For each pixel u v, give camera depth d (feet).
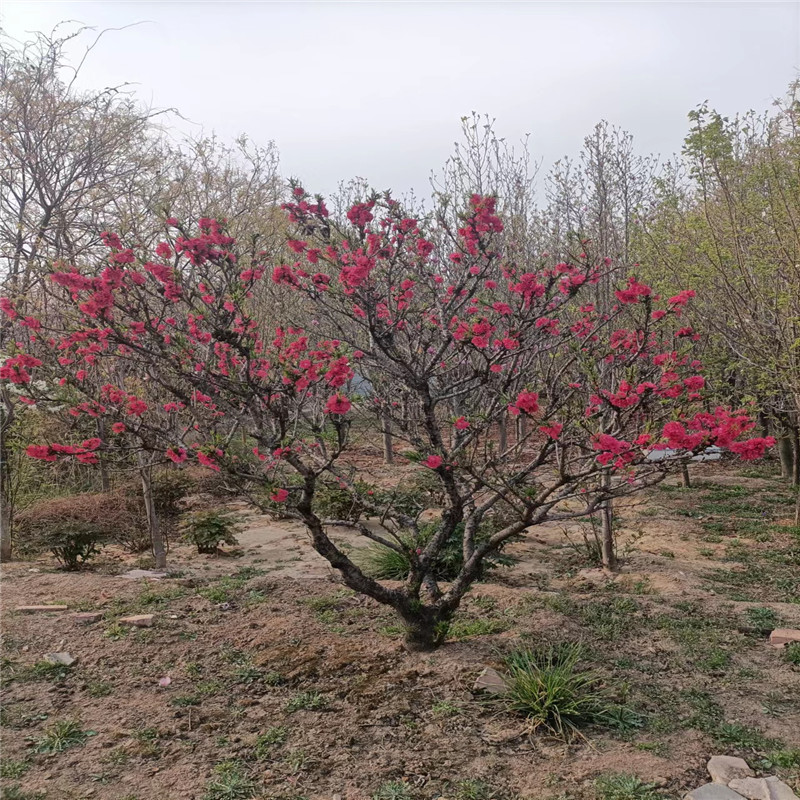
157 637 16.63
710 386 25.05
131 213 22.93
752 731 11.75
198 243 13.60
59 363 14.87
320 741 11.75
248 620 17.74
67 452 13.43
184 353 13.69
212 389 15.70
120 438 16.62
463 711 12.51
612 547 23.08
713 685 13.56
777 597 19.77
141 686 14.10
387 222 16.26
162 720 12.62
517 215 29.86
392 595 14.60
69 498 30.30
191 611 18.57
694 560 24.36
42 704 13.34
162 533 30.45
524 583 22.04
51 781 10.72
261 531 31.45
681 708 12.60
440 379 16.67
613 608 18.10
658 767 10.66
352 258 14.48
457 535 22.08
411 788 10.34
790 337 23.93
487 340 13.38
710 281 25.59
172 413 16.55
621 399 11.81
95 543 26.86
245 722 12.53
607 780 10.30
